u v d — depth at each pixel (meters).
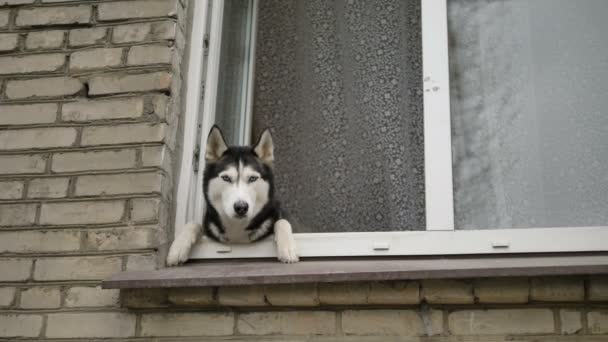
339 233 2.50
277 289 2.19
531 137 2.60
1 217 2.45
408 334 2.17
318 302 2.18
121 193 2.42
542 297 2.09
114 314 2.30
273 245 2.55
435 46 2.71
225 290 2.21
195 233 2.50
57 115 2.56
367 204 2.72
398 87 2.83
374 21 2.96
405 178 2.70
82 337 2.28
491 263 2.16
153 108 2.51
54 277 2.36
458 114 2.65
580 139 2.58
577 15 2.72
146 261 2.33
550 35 2.72
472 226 2.51
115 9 2.68
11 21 2.73
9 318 2.33
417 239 2.44
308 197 2.81
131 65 2.59
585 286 2.07
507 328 2.13
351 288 2.17
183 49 2.74
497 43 2.73
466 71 2.70
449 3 2.80
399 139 2.77
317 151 2.86
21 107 2.59
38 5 2.73
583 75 2.65
